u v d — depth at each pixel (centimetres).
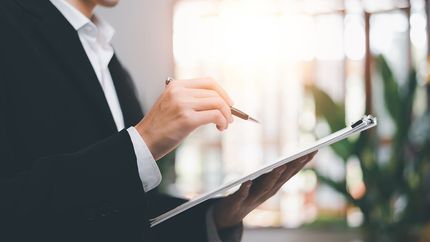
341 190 430
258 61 497
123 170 69
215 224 95
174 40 500
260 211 504
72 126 77
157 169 71
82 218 69
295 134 497
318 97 425
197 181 502
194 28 498
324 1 491
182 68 500
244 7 494
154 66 497
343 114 425
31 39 79
